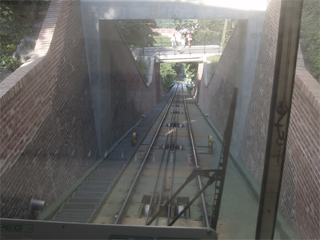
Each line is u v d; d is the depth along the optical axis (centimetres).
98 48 1018
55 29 757
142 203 612
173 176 730
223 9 970
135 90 1917
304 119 555
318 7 888
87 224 256
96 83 1053
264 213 259
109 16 983
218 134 1371
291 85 238
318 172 477
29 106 599
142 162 931
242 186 797
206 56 2814
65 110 809
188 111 2597
